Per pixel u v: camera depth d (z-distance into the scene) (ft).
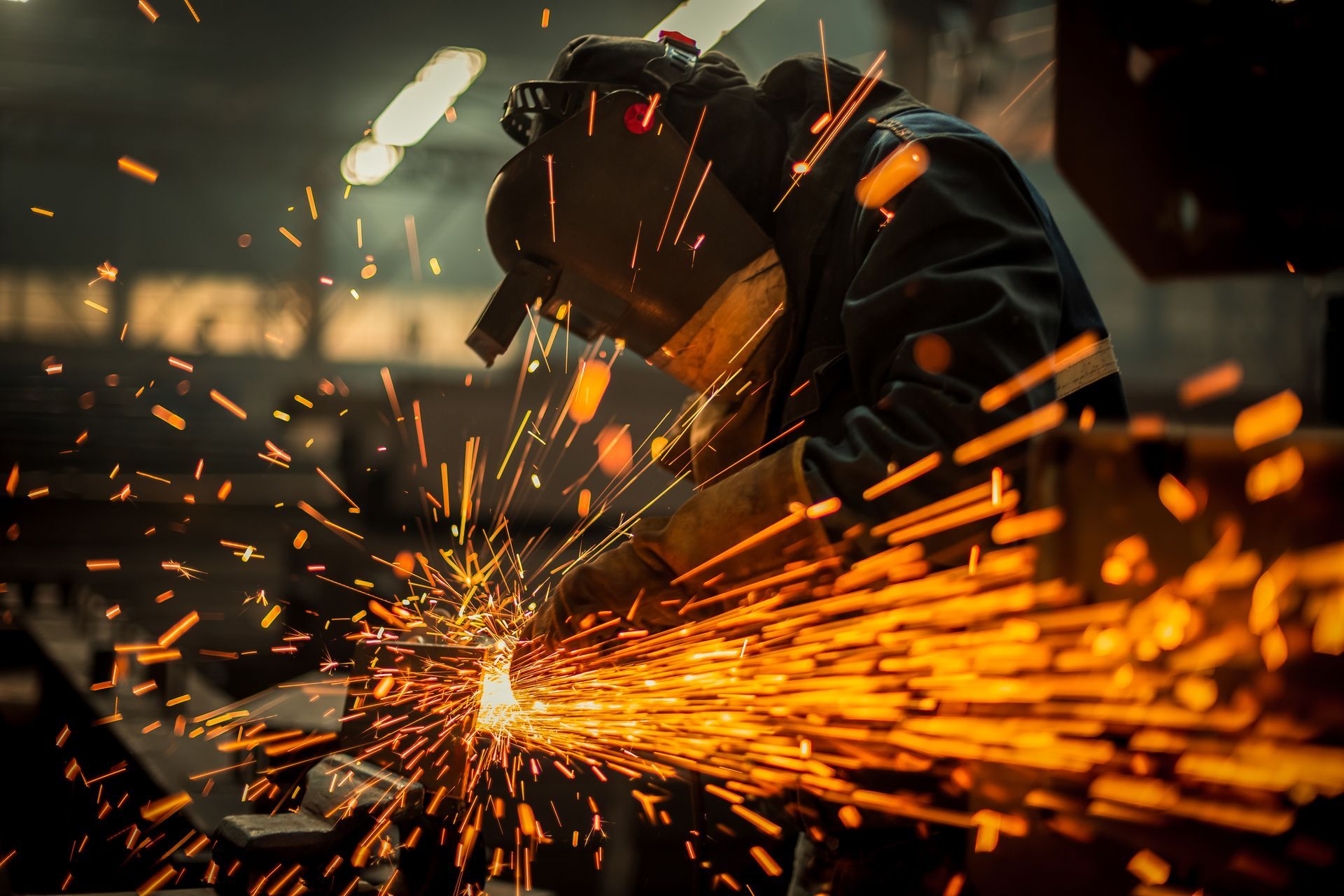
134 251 69.10
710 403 5.59
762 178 5.27
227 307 69.67
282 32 55.62
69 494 35.24
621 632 4.80
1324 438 1.89
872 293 4.38
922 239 4.38
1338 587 1.86
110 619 12.78
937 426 3.93
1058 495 2.26
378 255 68.64
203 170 62.49
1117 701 2.17
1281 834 1.95
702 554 4.45
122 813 7.98
